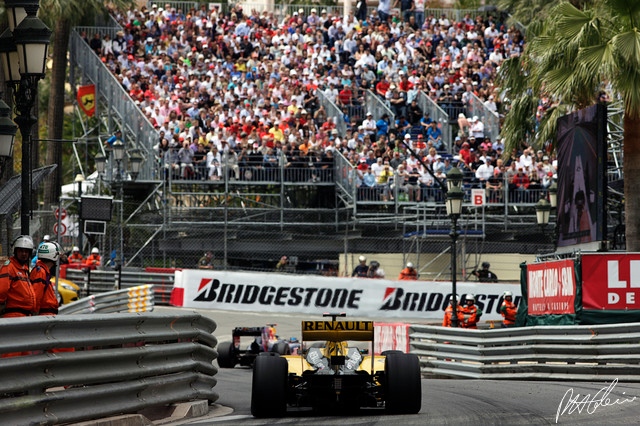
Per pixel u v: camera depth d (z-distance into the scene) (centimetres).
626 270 6612
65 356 3144
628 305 6594
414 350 7506
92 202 7944
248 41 15700
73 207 14238
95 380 3319
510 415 3888
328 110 13962
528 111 9494
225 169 12162
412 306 11106
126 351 3516
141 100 14162
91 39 14838
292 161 12700
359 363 4091
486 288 11181
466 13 17600
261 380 3875
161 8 16112
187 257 12519
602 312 6638
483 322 10869
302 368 4119
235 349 7356
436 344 7212
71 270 11544
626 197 7975
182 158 12425
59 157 14525
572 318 6819
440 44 16138
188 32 15638
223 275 11006
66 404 3169
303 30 16200
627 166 7969
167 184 12419
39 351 3047
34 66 4741
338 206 12788
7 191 7025
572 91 8056
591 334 6050
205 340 4362
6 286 3738
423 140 13738
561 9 8131
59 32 14475
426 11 17975
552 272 7262
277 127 13338
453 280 8612
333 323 4147
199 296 10994
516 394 4962
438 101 14612
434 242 12644
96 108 13975
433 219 12419
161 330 3853
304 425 3578
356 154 12988
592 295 6675
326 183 12644
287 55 15488
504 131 9688
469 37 16500
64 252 12050
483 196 11681
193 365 4150
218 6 16700
